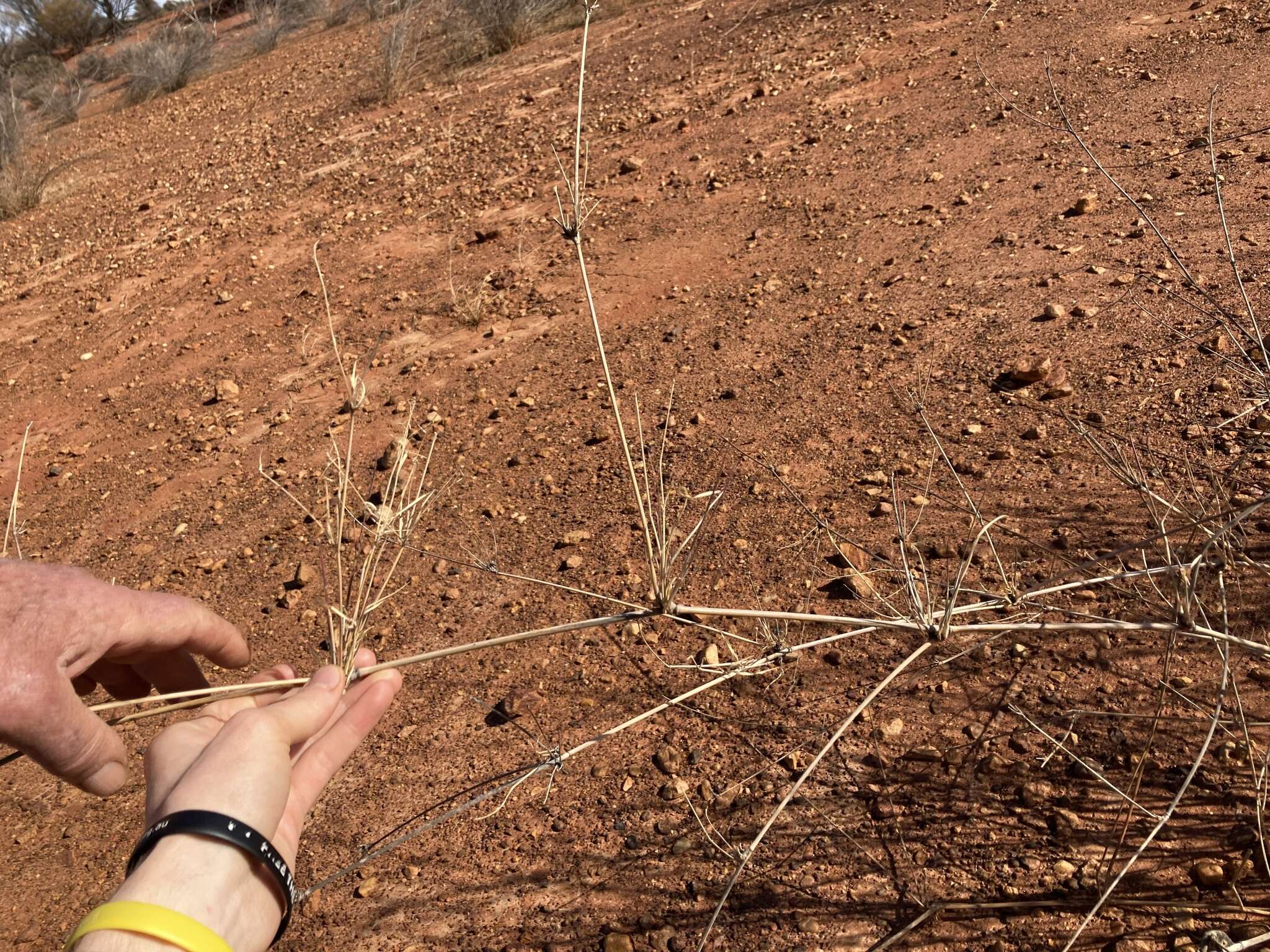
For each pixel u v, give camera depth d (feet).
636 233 16.57
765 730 7.03
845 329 12.03
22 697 3.01
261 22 54.60
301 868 6.98
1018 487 8.61
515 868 6.55
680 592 8.59
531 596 9.12
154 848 2.70
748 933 5.72
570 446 11.32
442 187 21.50
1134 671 6.63
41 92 52.85
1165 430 8.73
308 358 15.76
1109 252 11.79
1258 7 17.16
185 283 20.58
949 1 23.21
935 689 6.93
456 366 14.05
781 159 17.71
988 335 10.96
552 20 33.81
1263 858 5.24
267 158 28.40
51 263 24.93
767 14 26.84
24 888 7.54
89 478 14.08
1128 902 5.32
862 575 7.90
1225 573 7.01
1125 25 18.53
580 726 7.54
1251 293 10.09
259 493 12.39
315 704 3.19
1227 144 13.16
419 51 34.96
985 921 5.45
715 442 10.56
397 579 9.87
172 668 4.08
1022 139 15.53
